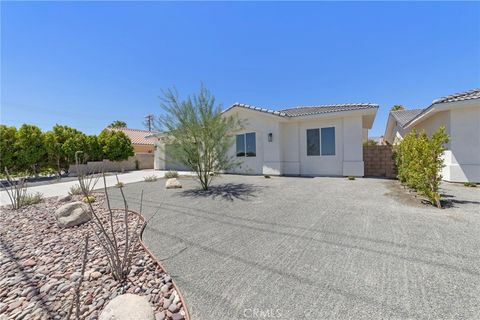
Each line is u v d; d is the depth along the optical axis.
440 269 2.71
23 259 3.48
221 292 2.46
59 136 19.25
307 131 13.16
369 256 3.12
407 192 7.39
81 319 2.12
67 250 3.76
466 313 1.97
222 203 6.62
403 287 2.38
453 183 8.77
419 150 6.02
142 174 17.98
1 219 5.57
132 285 2.71
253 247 3.59
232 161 11.09
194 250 3.56
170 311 2.21
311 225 4.50
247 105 13.70
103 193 8.82
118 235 4.36
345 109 11.75
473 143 8.58
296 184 9.78
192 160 8.66
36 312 2.28
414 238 3.64
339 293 2.34
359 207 5.67
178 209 6.09
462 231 3.86
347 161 11.94
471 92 9.41
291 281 2.60
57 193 9.54
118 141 22.91
